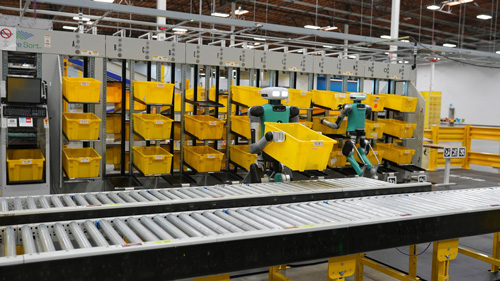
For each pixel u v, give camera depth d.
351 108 6.24
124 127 5.80
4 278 1.56
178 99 6.67
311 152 3.24
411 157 7.64
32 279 1.61
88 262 1.69
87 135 4.99
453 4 11.33
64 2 6.05
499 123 18.27
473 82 19.12
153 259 1.80
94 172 4.99
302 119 7.15
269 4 8.99
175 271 1.85
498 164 10.46
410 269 3.54
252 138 4.49
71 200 2.69
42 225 2.17
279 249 2.07
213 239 1.92
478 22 11.95
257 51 6.40
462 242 5.15
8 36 4.93
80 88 4.92
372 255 4.57
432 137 10.93
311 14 9.65
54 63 5.36
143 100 5.32
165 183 5.97
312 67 6.92
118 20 6.88
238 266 1.98
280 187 3.38
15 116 4.39
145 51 5.66
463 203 2.91
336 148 7.16
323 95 6.82
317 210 2.60
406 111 7.43
